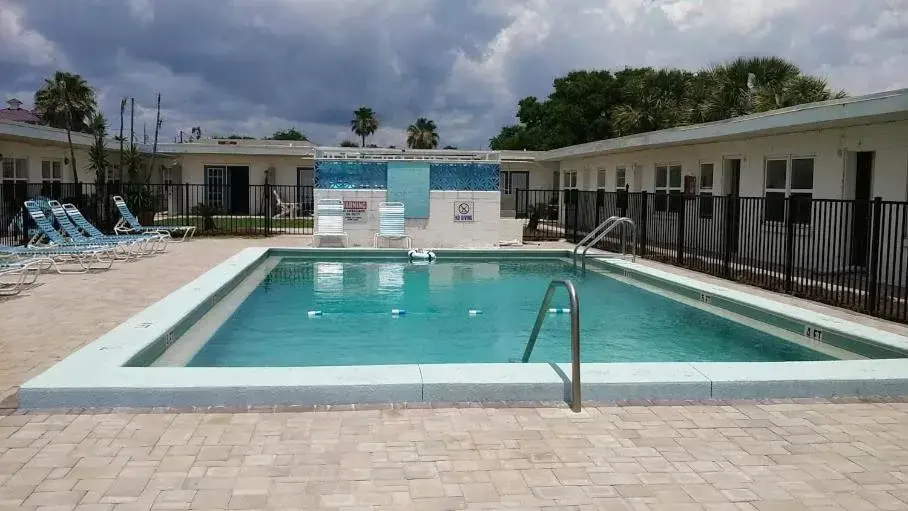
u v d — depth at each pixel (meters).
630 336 8.70
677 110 28.05
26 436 4.27
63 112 38.94
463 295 11.48
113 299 8.99
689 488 3.76
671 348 8.11
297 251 15.97
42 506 3.38
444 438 4.39
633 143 18.81
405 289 11.95
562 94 42.59
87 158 25.25
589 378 5.28
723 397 5.33
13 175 19.66
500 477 3.84
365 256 16.19
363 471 3.88
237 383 4.94
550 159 28.20
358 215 17.20
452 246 17.55
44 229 12.51
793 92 20.91
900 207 11.27
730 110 22.73
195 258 13.93
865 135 11.82
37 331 7.10
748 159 15.11
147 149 28.70
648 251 16.06
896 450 4.36
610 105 39.12
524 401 5.14
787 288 10.77
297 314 9.71
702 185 17.30
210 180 30.91
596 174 24.50
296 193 29.30
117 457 3.99
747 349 8.06
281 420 4.63
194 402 4.86
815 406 5.20
